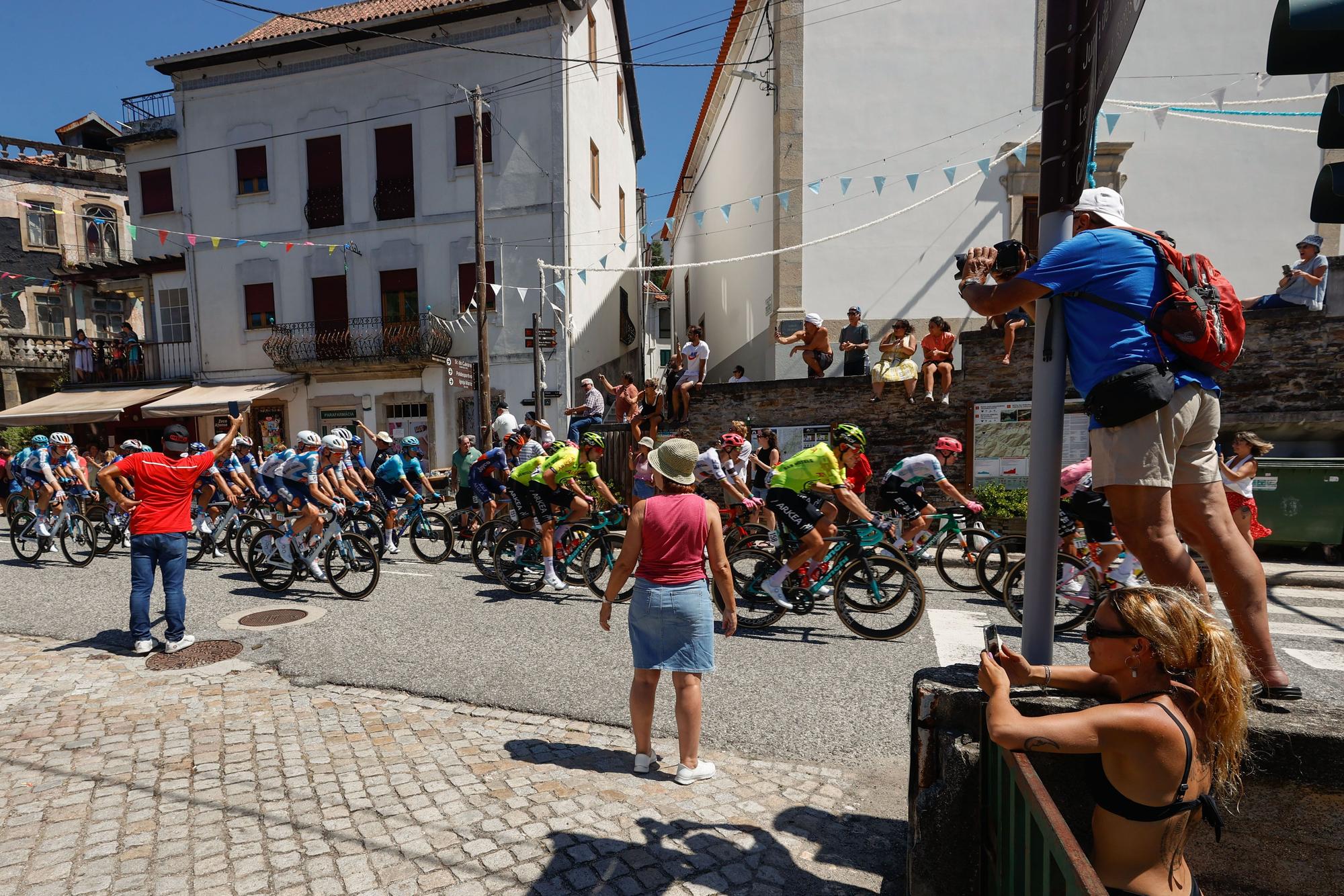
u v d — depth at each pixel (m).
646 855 2.76
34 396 23.09
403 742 3.82
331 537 7.27
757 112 14.63
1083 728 1.60
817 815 3.11
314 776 3.41
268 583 7.57
